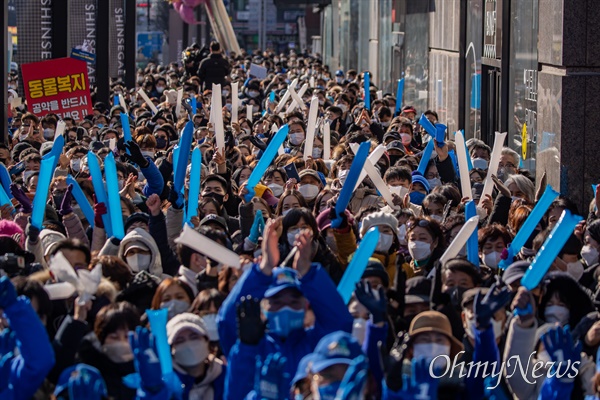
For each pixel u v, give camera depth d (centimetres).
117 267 953
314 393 596
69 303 879
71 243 941
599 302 944
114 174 1058
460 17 2827
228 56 6450
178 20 8012
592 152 1767
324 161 1788
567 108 1762
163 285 852
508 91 2236
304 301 712
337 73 4516
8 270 963
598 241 1079
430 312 735
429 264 1061
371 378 627
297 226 1002
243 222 1209
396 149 1781
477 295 724
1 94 2089
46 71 2489
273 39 14150
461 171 1316
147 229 1132
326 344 607
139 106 3075
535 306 847
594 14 1741
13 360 705
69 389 641
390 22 4503
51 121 2280
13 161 1947
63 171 1633
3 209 1277
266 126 2300
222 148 1580
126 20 4081
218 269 930
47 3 2777
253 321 700
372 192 1376
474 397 720
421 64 3631
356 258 768
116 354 739
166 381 711
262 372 656
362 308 777
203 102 3186
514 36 2170
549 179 1848
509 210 1257
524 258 1090
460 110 2838
